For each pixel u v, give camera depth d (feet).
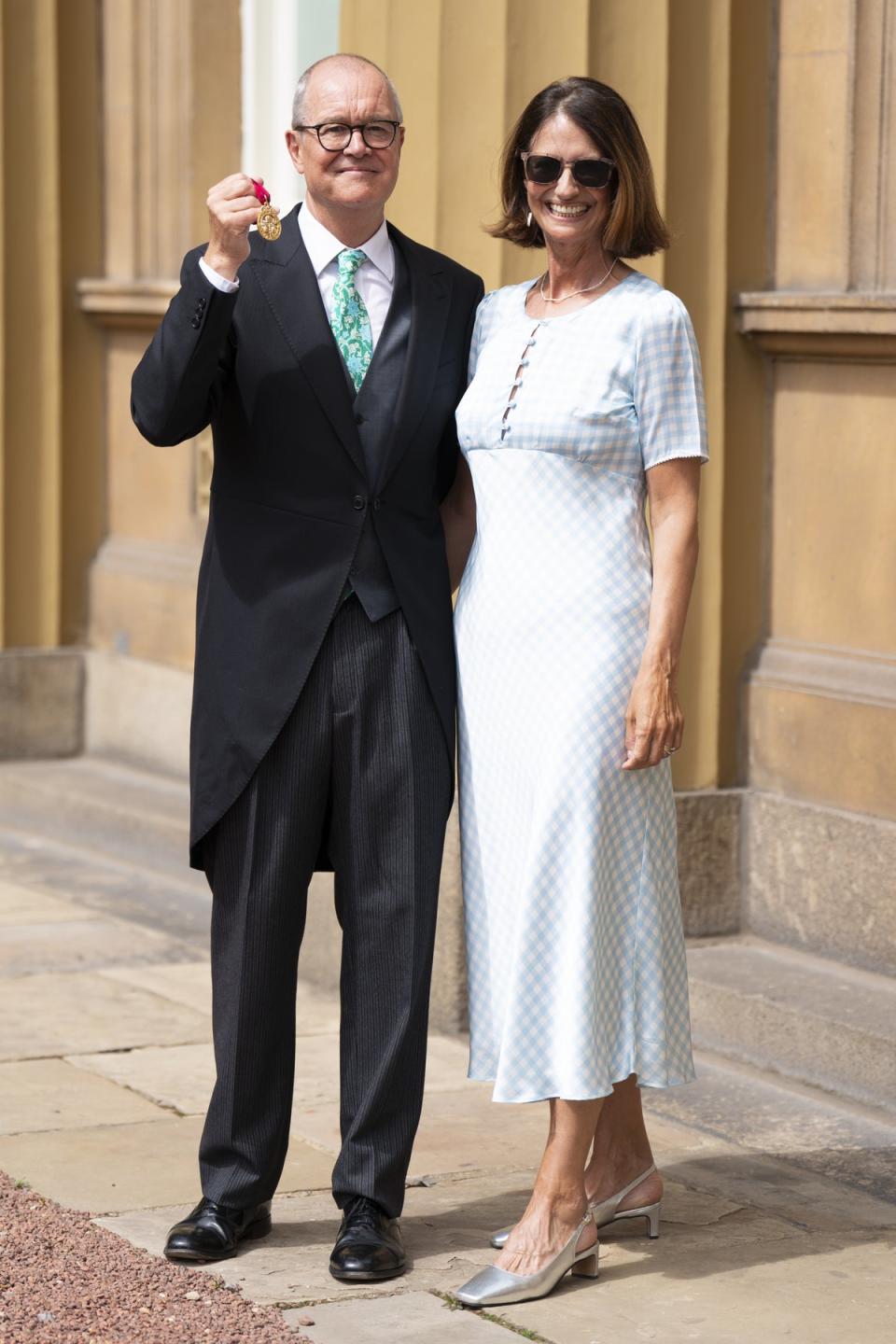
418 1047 14.10
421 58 20.58
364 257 13.92
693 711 21.30
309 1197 15.49
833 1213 15.55
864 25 19.79
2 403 31.45
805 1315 13.41
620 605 13.75
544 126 13.69
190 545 30.12
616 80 20.27
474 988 14.07
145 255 30.78
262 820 13.97
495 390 13.97
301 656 13.79
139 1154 16.42
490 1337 12.90
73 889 26.63
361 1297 13.55
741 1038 19.49
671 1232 15.03
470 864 14.07
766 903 21.09
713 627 21.25
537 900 13.60
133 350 31.27
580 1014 13.44
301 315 13.71
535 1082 13.61
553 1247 13.70
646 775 13.89
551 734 13.62
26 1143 16.62
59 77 31.32
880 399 19.89
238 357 13.74
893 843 19.45
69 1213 14.84
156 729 30.50
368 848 14.03
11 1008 20.90
